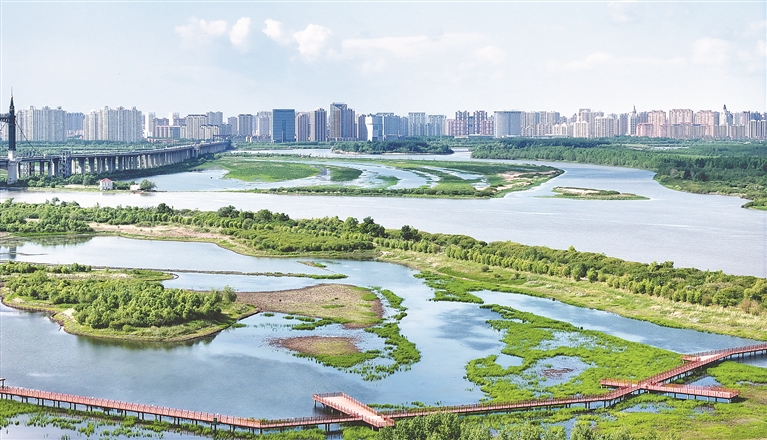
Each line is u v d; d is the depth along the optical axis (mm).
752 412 165750
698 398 175625
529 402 169625
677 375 188750
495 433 153375
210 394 176375
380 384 183000
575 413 166750
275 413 166000
